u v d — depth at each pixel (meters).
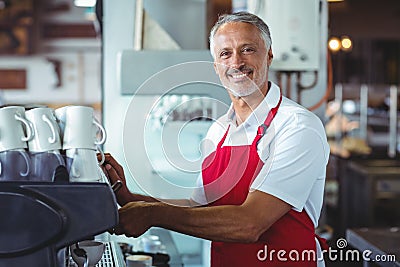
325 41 3.39
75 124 1.47
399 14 6.91
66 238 1.32
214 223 1.84
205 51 3.09
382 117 7.23
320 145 2.05
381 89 7.19
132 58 3.05
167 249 2.89
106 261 2.14
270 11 3.14
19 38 7.82
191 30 3.51
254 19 2.10
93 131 1.50
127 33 3.36
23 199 1.31
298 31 3.14
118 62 3.05
